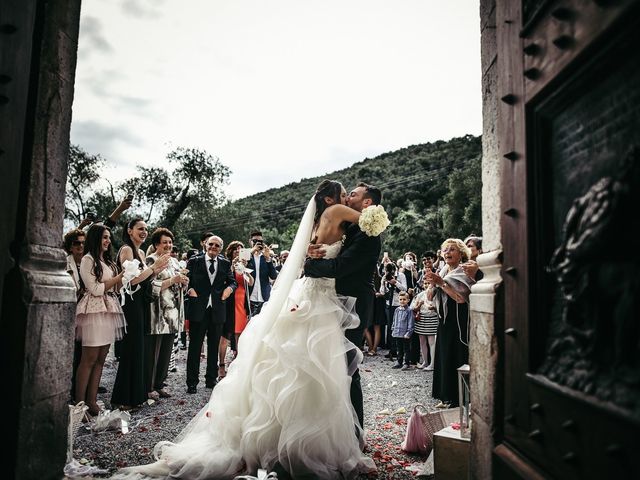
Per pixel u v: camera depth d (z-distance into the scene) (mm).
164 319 5074
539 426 1547
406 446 3520
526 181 1673
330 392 3002
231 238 39562
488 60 2268
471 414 2291
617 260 1137
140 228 5145
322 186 3793
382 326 10602
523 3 1744
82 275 4176
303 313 3164
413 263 10016
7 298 2004
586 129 1360
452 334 4602
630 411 1043
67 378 2342
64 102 2361
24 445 1993
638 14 1039
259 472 2629
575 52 1316
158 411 4805
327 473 2811
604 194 1148
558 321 1516
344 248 3564
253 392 3137
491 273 2121
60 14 2311
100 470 3072
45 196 2217
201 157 35844
